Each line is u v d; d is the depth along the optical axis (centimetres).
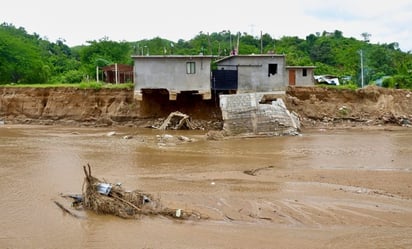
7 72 6356
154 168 2514
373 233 1522
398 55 8781
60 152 3022
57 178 2289
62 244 1459
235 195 1945
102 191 1800
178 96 4625
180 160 2736
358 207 1780
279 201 1855
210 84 4291
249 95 3994
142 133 4031
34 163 2647
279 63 4400
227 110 3881
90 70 7012
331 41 9750
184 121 4259
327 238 1484
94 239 1495
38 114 5006
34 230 1579
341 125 4512
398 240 1459
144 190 2016
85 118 4812
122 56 7875
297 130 3950
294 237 1496
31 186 2130
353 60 8400
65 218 1694
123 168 2517
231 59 4428
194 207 1791
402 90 5141
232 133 3753
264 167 2527
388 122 4634
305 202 1841
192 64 4284
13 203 1872
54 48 10506
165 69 4281
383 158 2780
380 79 7156
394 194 1959
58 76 7269
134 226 1606
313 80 5906
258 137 3712
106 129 4369
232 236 1509
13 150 3102
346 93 4934
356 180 2203
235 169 2478
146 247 1427
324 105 4806
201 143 3400
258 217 1681
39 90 5084
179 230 1566
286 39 9712
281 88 4419
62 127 4556
